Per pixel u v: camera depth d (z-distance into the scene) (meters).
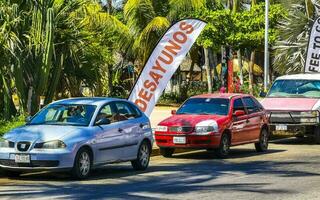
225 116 22.47
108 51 43.66
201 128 21.62
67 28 27.00
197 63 79.38
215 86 67.81
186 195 14.01
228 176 17.33
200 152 24.59
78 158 16.34
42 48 25.41
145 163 19.05
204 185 15.59
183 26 23.06
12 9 24.89
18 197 13.81
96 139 16.86
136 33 52.81
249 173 17.95
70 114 17.47
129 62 60.28
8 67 25.33
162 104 55.28
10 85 26.27
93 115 17.31
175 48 23.06
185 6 54.06
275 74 75.25
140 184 15.83
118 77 58.25
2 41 24.52
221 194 14.15
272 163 20.52
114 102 18.31
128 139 18.16
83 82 30.69
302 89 28.80
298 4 52.38
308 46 34.03
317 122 27.22
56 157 15.91
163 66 23.06
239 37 53.28
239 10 62.81
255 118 23.94
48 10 25.09
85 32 27.88
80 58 29.53
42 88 25.70
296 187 15.25
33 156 15.98
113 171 18.70
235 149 25.67
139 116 19.06
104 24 47.44
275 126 27.48
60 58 27.00
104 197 13.77
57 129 16.55
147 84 23.12
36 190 14.86
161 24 51.09
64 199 13.53
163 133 22.06
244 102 23.73
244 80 84.12
